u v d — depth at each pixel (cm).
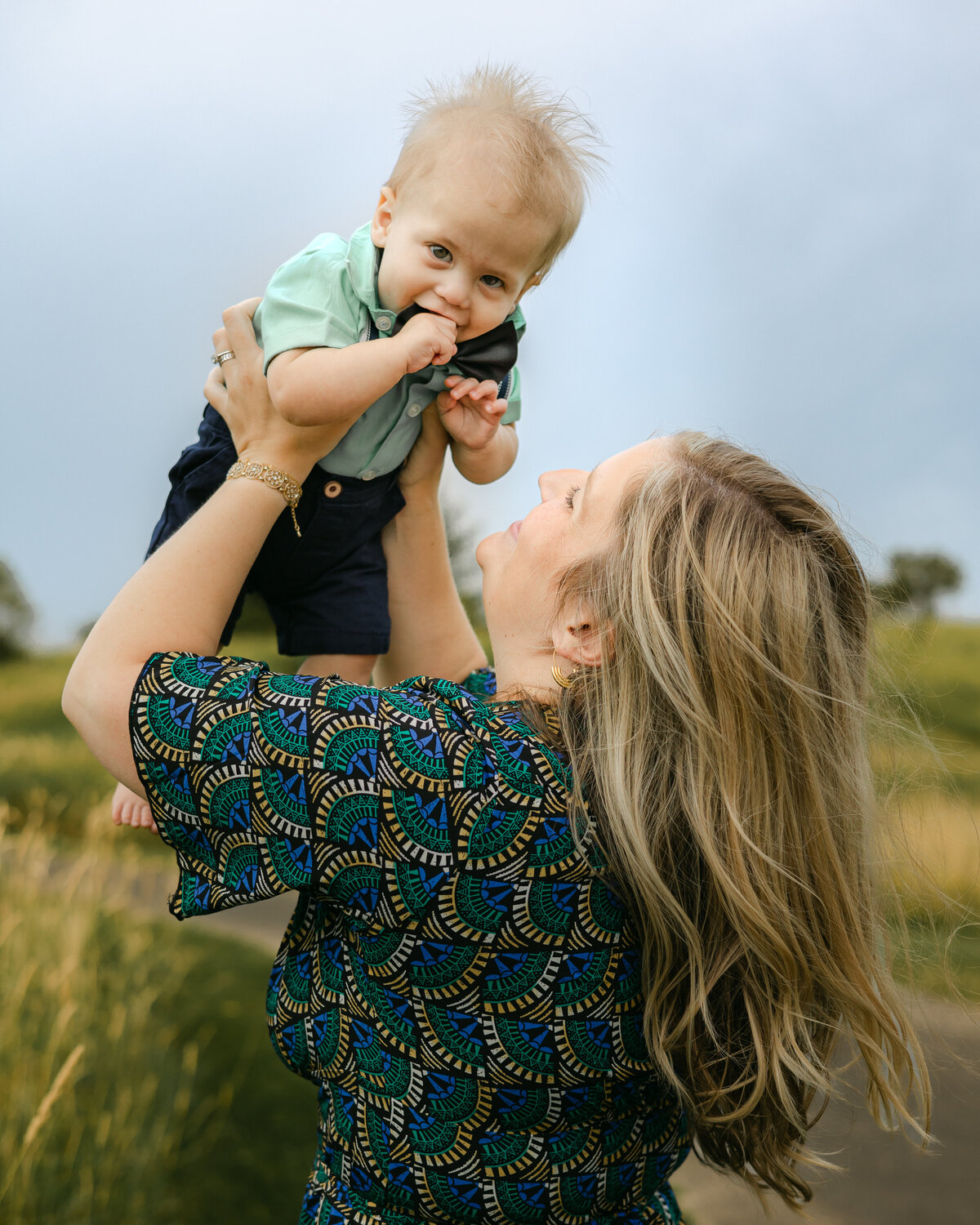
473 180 159
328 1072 125
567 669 135
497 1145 120
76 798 921
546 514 140
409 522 186
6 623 2159
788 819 122
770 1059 125
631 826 115
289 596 184
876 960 131
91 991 387
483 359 171
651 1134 132
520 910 115
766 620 121
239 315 160
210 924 629
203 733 116
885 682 149
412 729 116
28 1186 258
